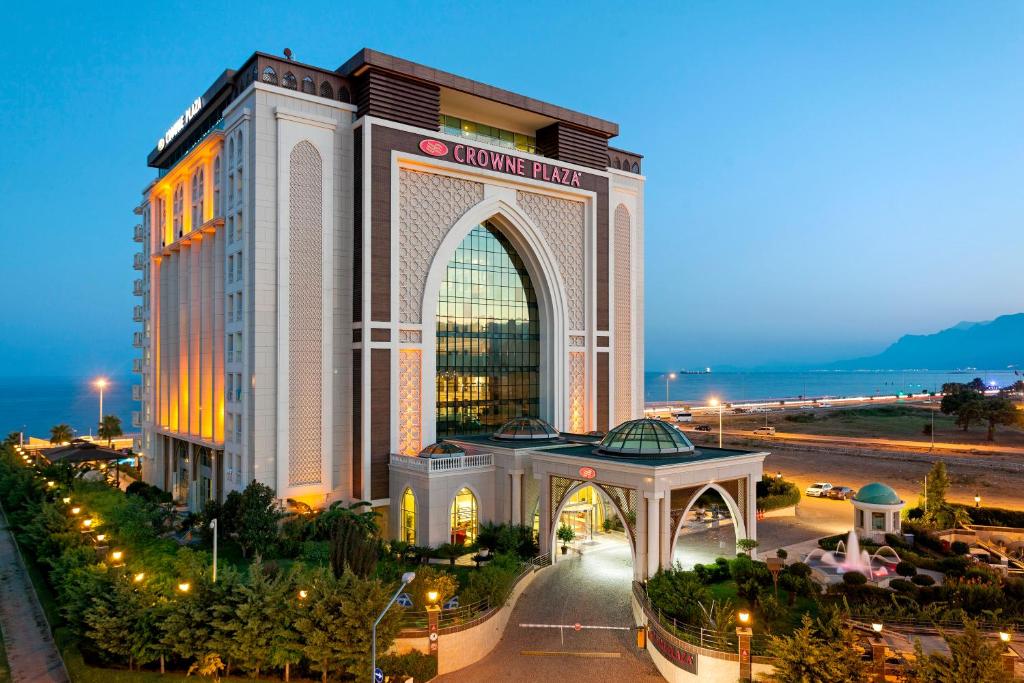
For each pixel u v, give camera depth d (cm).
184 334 5359
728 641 2538
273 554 3634
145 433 6475
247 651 2406
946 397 11406
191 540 4106
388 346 4425
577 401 5519
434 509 4078
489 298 5228
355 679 2450
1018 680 2089
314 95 4362
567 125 5462
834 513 5297
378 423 4372
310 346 4288
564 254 5462
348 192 4450
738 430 11519
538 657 2822
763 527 4806
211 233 4809
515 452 4244
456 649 2711
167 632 2461
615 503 3631
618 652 2861
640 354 6050
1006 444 9675
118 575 2684
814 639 2241
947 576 3528
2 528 4925
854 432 11294
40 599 3394
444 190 4766
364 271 4319
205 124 5225
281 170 4178
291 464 4200
